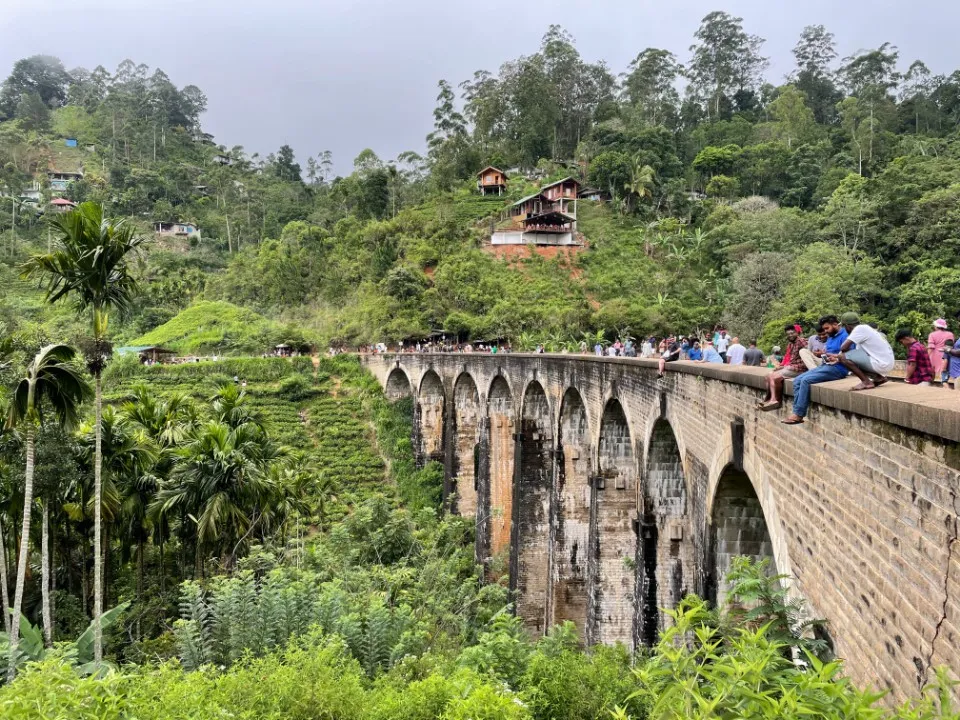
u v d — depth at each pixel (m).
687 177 106.56
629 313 68.31
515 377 36.06
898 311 46.22
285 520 33.34
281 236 112.12
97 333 21.30
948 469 6.62
